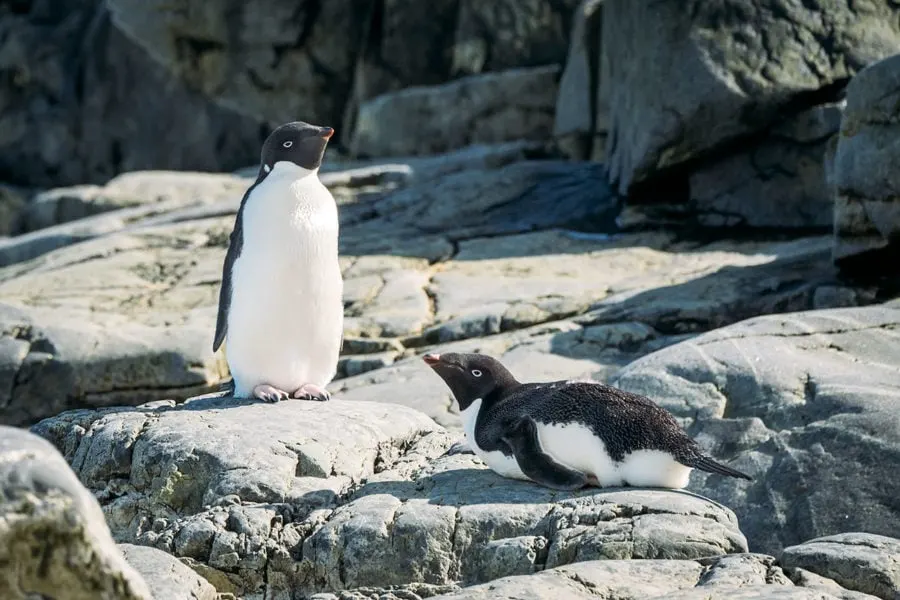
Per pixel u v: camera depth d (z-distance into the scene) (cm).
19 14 4153
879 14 2328
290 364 1332
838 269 1911
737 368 1414
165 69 3878
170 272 2295
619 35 2633
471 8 3534
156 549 1027
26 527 693
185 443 1162
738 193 2356
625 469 1063
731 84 2286
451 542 1020
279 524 1071
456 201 2570
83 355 1775
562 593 891
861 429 1285
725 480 1296
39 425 1286
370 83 3719
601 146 2959
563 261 2194
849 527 1216
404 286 2064
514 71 3353
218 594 1023
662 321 1820
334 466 1160
